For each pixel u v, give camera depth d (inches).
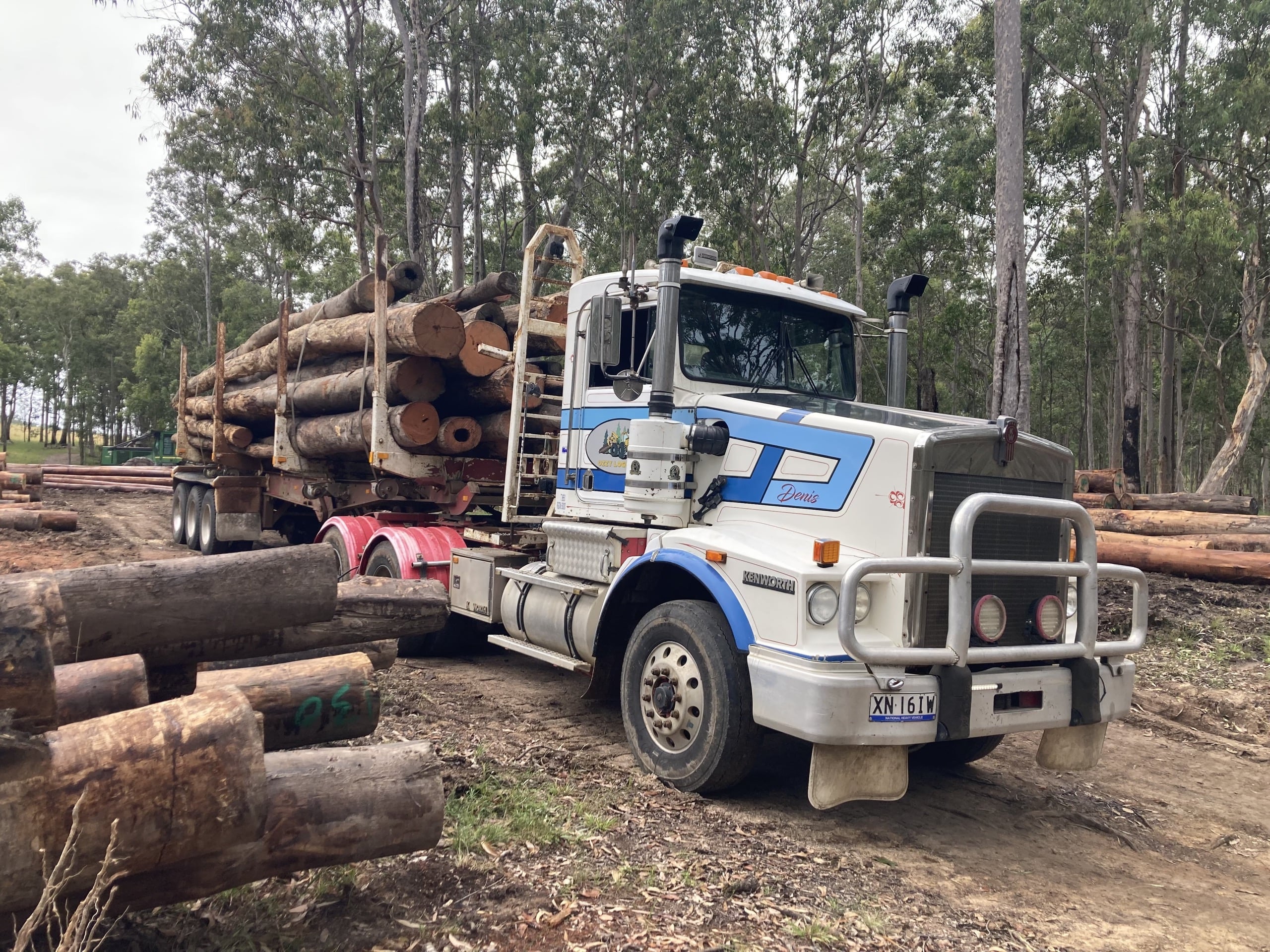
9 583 95.3
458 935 124.7
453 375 326.3
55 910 90.0
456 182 1078.4
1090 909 152.9
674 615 195.8
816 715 161.2
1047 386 1606.8
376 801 119.9
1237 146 989.8
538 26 1029.2
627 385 219.8
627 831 167.0
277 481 473.7
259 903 127.6
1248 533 474.6
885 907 145.7
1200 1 976.3
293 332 420.2
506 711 248.7
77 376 2404.0
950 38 1046.4
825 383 249.0
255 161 1003.3
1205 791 221.8
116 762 95.0
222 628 126.6
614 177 1123.3
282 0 956.0
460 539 307.7
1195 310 1096.8
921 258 1190.3
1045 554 190.5
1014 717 172.9
